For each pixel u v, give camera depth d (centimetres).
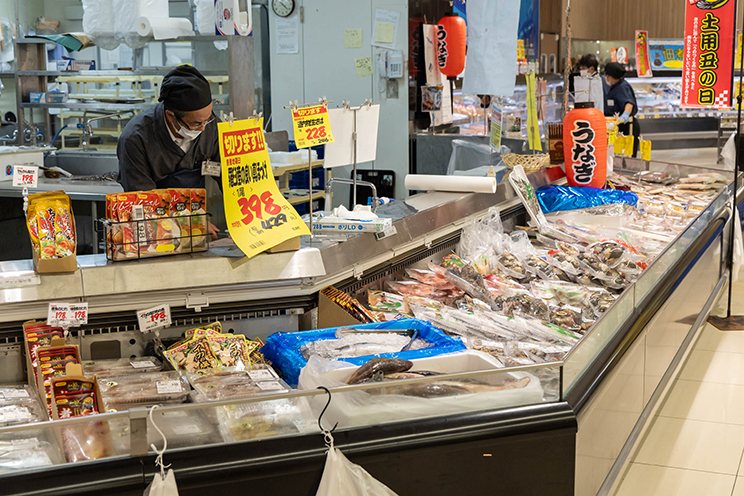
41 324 202
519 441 189
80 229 505
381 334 234
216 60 432
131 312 213
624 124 798
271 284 228
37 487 151
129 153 288
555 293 300
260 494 169
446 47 506
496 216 353
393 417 182
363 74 537
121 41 447
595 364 229
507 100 605
